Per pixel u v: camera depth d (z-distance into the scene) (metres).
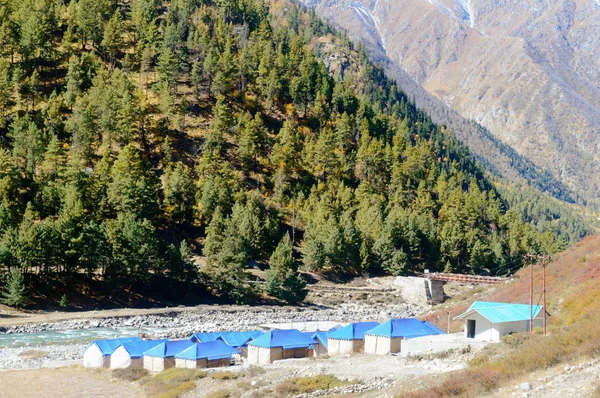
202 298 151.50
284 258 161.50
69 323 117.88
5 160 157.75
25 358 86.44
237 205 178.75
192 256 158.75
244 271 159.75
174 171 181.50
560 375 42.50
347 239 186.38
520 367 48.06
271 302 157.12
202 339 85.06
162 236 169.62
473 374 48.12
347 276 184.25
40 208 154.50
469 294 127.00
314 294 167.50
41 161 172.75
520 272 121.94
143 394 66.69
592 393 36.72
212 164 194.88
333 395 53.91
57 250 131.75
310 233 182.88
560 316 73.31
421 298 169.00
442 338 70.81
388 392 50.91
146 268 144.62
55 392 68.19
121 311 129.88
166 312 133.00
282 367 69.06
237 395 58.31
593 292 75.12
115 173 169.38
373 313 150.75
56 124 193.75
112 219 154.12
